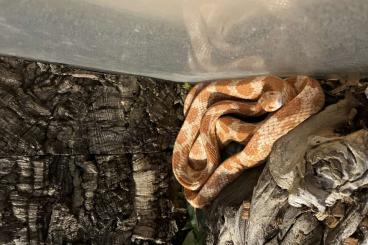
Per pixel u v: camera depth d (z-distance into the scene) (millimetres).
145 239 830
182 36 621
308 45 603
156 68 743
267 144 728
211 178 792
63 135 772
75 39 635
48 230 762
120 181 815
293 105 708
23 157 741
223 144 808
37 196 755
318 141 623
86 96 789
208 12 581
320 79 714
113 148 809
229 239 766
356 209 615
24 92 748
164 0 567
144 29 607
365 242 623
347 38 578
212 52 655
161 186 846
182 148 827
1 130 729
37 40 651
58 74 768
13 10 590
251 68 707
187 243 831
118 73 794
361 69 653
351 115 659
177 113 852
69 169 780
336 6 546
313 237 668
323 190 605
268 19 573
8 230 732
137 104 823
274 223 697
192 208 840
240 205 737
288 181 671
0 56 731
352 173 592
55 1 585
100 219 799
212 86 793
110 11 582
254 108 766
